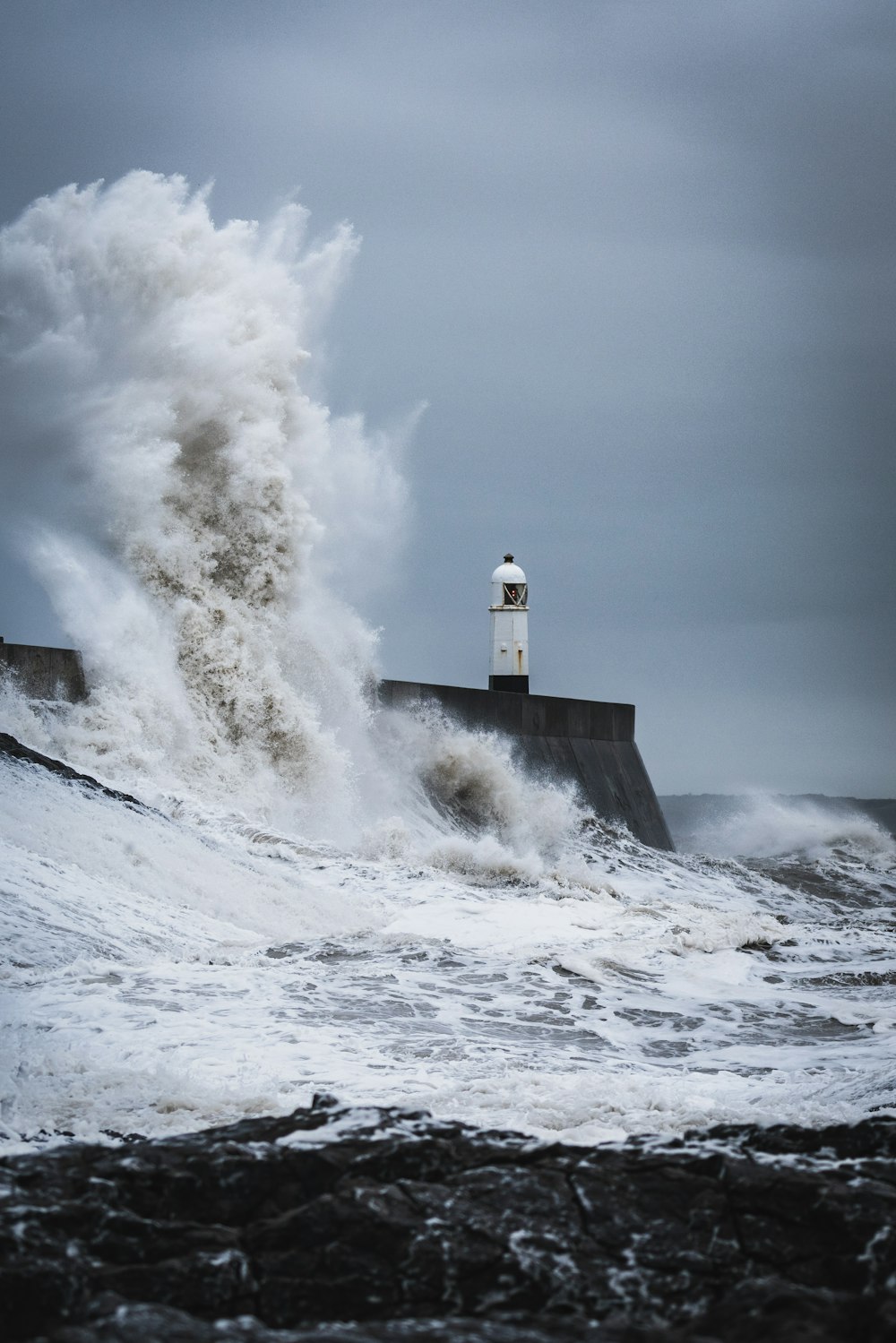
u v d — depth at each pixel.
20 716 83.12
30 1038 35.16
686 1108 28.36
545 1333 13.62
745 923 67.31
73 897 55.06
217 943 54.28
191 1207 17.84
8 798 64.44
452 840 88.69
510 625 139.38
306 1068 32.78
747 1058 38.00
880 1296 14.16
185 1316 13.78
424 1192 17.61
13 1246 15.73
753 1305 14.23
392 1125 20.17
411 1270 16.11
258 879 67.25
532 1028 41.00
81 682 89.69
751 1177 17.98
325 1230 16.75
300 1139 19.52
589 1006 44.66
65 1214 16.89
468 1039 38.41
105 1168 18.42
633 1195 17.81
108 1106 28.14
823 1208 17.20
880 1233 16.70
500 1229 16.89
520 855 116.75
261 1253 16.47
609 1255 16.66
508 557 140.62
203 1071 32.09
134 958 49.72
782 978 51.56
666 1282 16.16
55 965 46.84
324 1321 15.45
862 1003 46.94
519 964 50.53
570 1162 18.70
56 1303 14.73
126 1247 16.42
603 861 115.81
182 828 73.25
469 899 72.81
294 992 43.84
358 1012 41.31
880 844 154.25
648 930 63.34
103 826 65.62
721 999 47.12
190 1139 20.06
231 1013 39.69
